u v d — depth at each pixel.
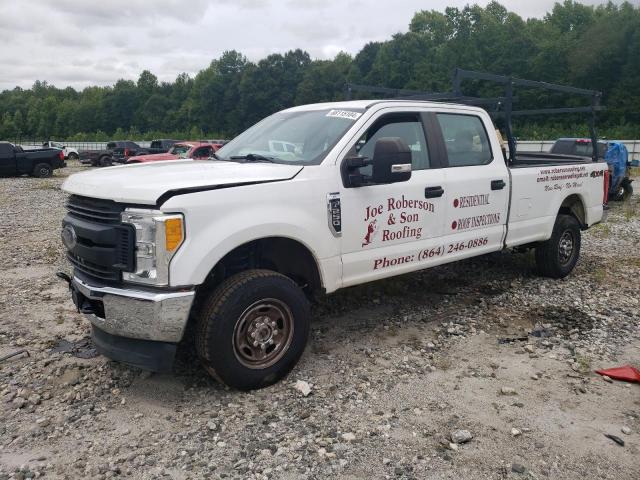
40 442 3.32
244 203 3.74
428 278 6.75
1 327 5.17
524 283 6.60
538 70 64.25
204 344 3.68
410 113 4.96
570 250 6.83
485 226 5.54
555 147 14.88
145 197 3.45
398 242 4.71
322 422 3.52
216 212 3.61
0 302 5.90
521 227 5.97
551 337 4.94
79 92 151.00
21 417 3.59
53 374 4.19
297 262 4.35
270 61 87.38
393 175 4.10
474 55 66.88
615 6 77.31
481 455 3.19
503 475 3.02
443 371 4.26
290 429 3.44
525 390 3.95
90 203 3.78
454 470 3.05
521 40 66.69
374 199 4.47
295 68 87.31
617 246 8.86
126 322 3.56
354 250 4.41
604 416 3.61
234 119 90.12
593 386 4.02
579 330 5.10
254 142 4.93
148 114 110.88
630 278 6.86
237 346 3.76
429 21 78.38
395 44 71.06
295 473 3.03
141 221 3.47
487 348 4.70
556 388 3.99
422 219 4.86
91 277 3.78
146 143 52.62
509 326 5.22
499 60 66.25
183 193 3.51
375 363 4.38
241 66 93.62
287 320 3.99
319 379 4.11
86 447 3.27
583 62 60.06
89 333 5.02
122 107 116.56
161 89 116.12
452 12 74.75
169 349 3.60
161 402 3.78
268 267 4.34
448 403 3.76
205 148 21.31
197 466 3.09
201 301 4.11
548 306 5.77
